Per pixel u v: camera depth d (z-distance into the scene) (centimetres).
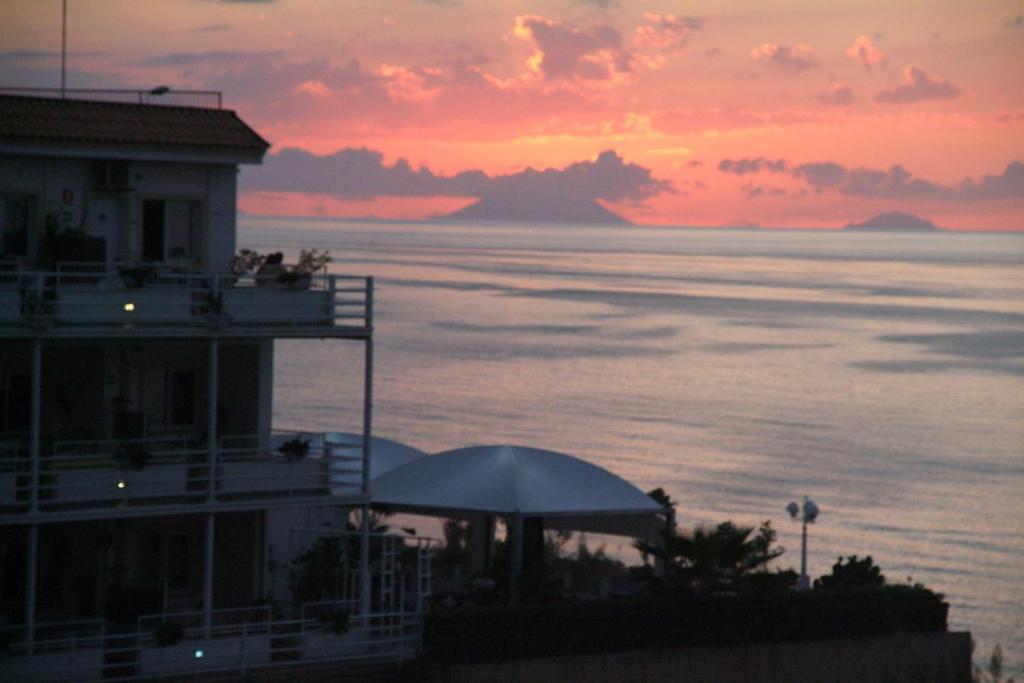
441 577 5188
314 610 4603
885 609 4897
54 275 4256
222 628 4272
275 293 4506
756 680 4666
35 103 4678
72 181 4594
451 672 4269
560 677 4397
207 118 4922
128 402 4656
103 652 4028
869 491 10850
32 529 4059
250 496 4491
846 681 4800
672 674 4547
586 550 5241
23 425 4553
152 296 4334
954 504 10306
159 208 4750
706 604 4644
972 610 7150
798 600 4772
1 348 4500
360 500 4584
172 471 4328
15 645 3984
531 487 4862
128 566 4600
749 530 4862
